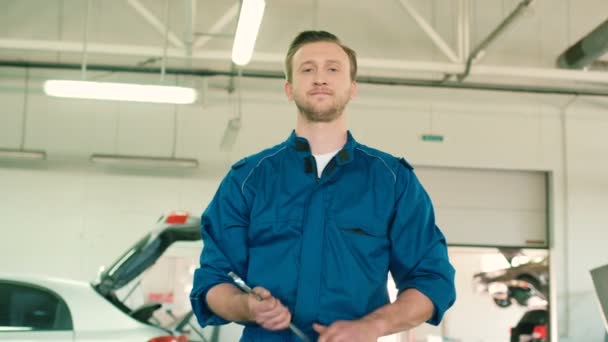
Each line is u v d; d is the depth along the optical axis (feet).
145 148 29.45
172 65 29.55
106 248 28.86
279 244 4.35
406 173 4.60
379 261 4.38
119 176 29.30
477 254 30.42
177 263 21.21
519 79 30.73
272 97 30.27
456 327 29.45
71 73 29.32
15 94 29.22
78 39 29.01
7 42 24.38
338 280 4.22
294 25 29.55
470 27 29.78
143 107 29.66
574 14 30.30
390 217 4.47
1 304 15.80
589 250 30.30
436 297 4.24
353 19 29.84
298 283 4.23
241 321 4.22
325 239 4.31
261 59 25.61
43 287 16.03
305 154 4.54
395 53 29.78
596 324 29.78
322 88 4.54
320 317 4.16
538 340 29.43
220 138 29.84
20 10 29.09
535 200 30.99
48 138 29.14
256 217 4.44
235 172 4.68
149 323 16.25
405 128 30.45
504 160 30.58
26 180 28.84
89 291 16.29
